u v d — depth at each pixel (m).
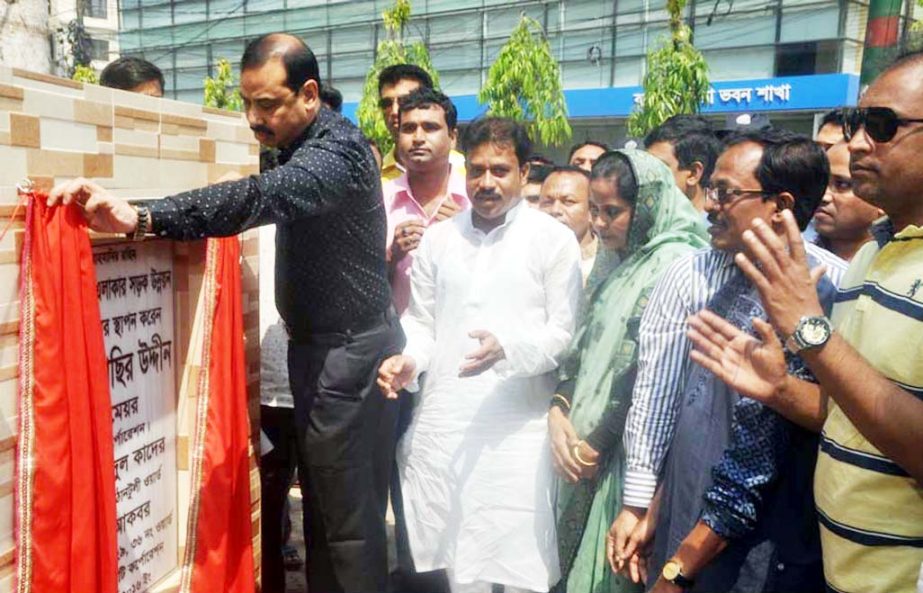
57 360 1.64
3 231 1.59
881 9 3.66
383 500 2.72
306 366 2.52
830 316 1.88
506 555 2.77
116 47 24.34
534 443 2.79
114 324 1.99
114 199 1.69
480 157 2.77
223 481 2.21
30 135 1.64
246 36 22.73
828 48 15.22
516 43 9.37
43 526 1.64
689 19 16.55
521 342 2.62
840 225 2.97
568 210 3.86
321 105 2.39
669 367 2.23
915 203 1.60
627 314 2.52
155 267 2.17
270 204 1.98
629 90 17.17
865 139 1.61
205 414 2.20
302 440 2.55
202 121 2.25
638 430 2.27
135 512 2.09
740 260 1.59
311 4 21.58
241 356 2.32
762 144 2.01
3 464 1.61
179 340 2.27
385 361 2.58
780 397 1.71
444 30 19.91
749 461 1.86
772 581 1.84
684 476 2.00
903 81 1.56
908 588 1.56
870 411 1.47
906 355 1.52
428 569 2.91
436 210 3.57
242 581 2.32
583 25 17.95
